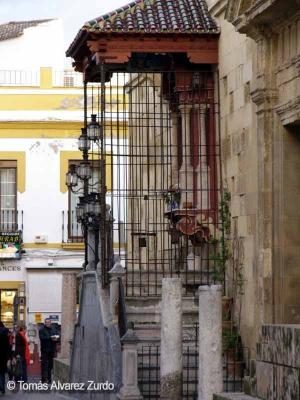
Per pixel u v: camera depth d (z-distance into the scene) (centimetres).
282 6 2444
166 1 3172
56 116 5503
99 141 3650
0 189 5512
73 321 3666
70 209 5512
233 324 2850
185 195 3112
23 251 5459
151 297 2955
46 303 5453
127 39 3075
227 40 2977
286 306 2591
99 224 3186
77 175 3300
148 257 3247
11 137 5516
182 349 2597
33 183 5506
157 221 3591
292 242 2606
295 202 2606
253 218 2739
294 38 2497
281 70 2573
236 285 2855
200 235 3059
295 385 1384
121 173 5097
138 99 3759
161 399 2469
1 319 5459
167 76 3272
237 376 2728
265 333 1488
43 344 3956
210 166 3098
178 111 3259
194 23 3070
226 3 2875
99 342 2880
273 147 2614
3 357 3444
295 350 1391
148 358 2741
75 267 5472
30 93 5522
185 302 2953
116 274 2817
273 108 2609
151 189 3450
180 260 3175
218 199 3059
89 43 3077
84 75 3347
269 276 2606
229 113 2961
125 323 2827
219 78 3053
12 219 5500
